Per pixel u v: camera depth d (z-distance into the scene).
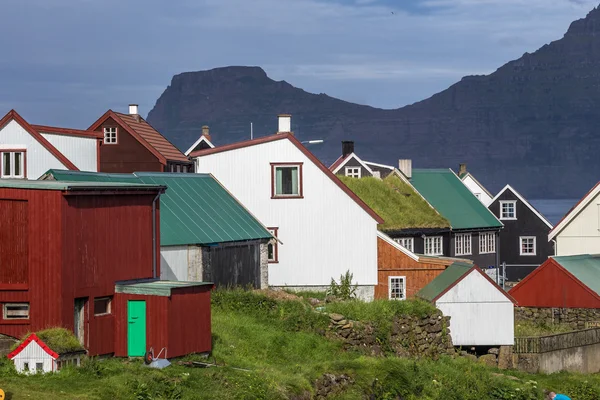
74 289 33.88
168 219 50.47
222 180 61.78
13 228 33.59
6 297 33.47
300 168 62.12
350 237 62.28
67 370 31.98
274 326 44.34
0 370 31.48
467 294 52.12
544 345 52.62
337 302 50.78
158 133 88.06
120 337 35.66
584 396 47.47
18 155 61.94
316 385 36.03
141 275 37.59
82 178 46.81
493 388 43.84
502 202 105.12
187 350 36.16
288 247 62.06
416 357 47.09
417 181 91.19
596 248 80.50
